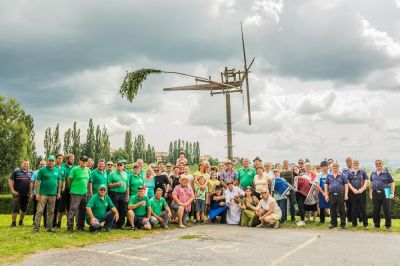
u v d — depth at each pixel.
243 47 15.38
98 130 77.75
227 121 15.50
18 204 12.13
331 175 11.77
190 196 12.30
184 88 15.56
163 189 12.45
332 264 6.71
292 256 7.32
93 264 6.57
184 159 13.53
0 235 9.34
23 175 12.15
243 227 11.79
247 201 12.42
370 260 7.04
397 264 6.75
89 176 10.80
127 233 10.17
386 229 11.15
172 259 7.00
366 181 11.58
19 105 55.88
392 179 11.38
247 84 15.46
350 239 9.43
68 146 76.00
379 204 11.36
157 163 13.09
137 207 11.17
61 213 10.97
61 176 10.89
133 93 14.27
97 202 10.32
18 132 53.16
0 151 51.81
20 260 6.79
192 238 9.42
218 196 12.99
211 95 15.83
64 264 6.54
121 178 11.20
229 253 7.57
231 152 15.32
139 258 7.07
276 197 12.56
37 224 9.94
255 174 13.22
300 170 13.37
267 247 8.23
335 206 11.56
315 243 8.79
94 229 10.20
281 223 12.44
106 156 77.75
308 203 12.55
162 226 11.57
